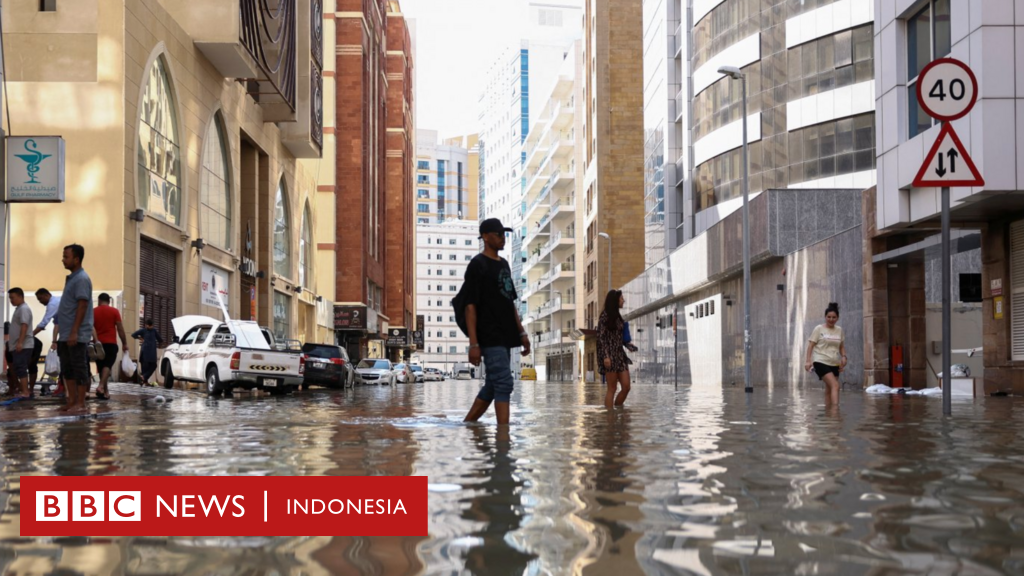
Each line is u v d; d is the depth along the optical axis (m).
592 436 8.49
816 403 17.19
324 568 3.03
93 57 25.77
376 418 11.80
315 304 58.97
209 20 32.56
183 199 31.62
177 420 11.71
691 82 53.72
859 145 40.72
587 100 83.25
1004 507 4.21
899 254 22.50
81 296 12.71
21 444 7.89
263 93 41.12
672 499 4.48
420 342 119.69
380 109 86.88
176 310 31.38
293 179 50.75
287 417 12.34
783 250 35.47
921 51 20.28
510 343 10.02
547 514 4.05
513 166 153.62
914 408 14.62
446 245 198.88
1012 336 20.23
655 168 63.56
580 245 94.06
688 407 15.42
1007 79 17.30
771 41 44.16
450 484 5.04
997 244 20.55
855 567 3.00
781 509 4.18
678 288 52.00
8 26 25.78
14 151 19.50
